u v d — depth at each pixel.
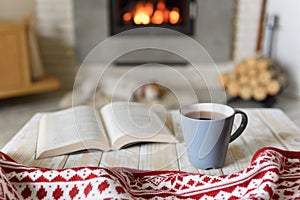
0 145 1.98
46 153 0.85
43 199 0.65
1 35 2.48
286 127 1.02
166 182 0.72
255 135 0.96
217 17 3.04
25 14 2.99
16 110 2.60
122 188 0.65
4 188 0.62
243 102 2.61
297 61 2.74
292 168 0.77
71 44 3.16
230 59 3.17
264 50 3.11
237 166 0.80
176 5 3.03
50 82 2.74
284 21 2.83
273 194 0.64
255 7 3.09
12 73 2.58
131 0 3.00
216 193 0.68
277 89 2.48
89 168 0.70
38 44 3.13
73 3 2.97
